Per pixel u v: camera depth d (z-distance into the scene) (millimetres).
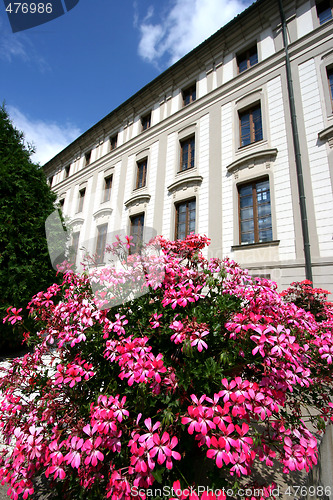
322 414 1680
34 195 5035
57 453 1136
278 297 1858
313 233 5703
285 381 1354
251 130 7707
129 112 12203
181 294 1554
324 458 1441
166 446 1016
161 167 9633
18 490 1196
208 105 8883
